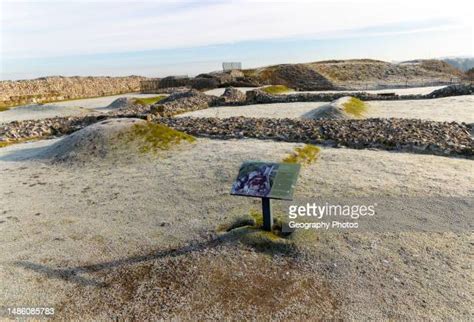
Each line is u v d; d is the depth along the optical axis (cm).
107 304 492
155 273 555
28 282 539
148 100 3466
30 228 726
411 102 2561
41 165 1224
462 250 584
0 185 1024
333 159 1070
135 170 1086
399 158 1065
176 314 469
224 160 1079
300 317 459
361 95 2867
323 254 586
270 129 1518
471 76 6259
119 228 710
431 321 440
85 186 978
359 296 491
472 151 1099
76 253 621
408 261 561
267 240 619
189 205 799
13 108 3033
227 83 5341
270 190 600
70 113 2786
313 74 6231
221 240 635
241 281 530
